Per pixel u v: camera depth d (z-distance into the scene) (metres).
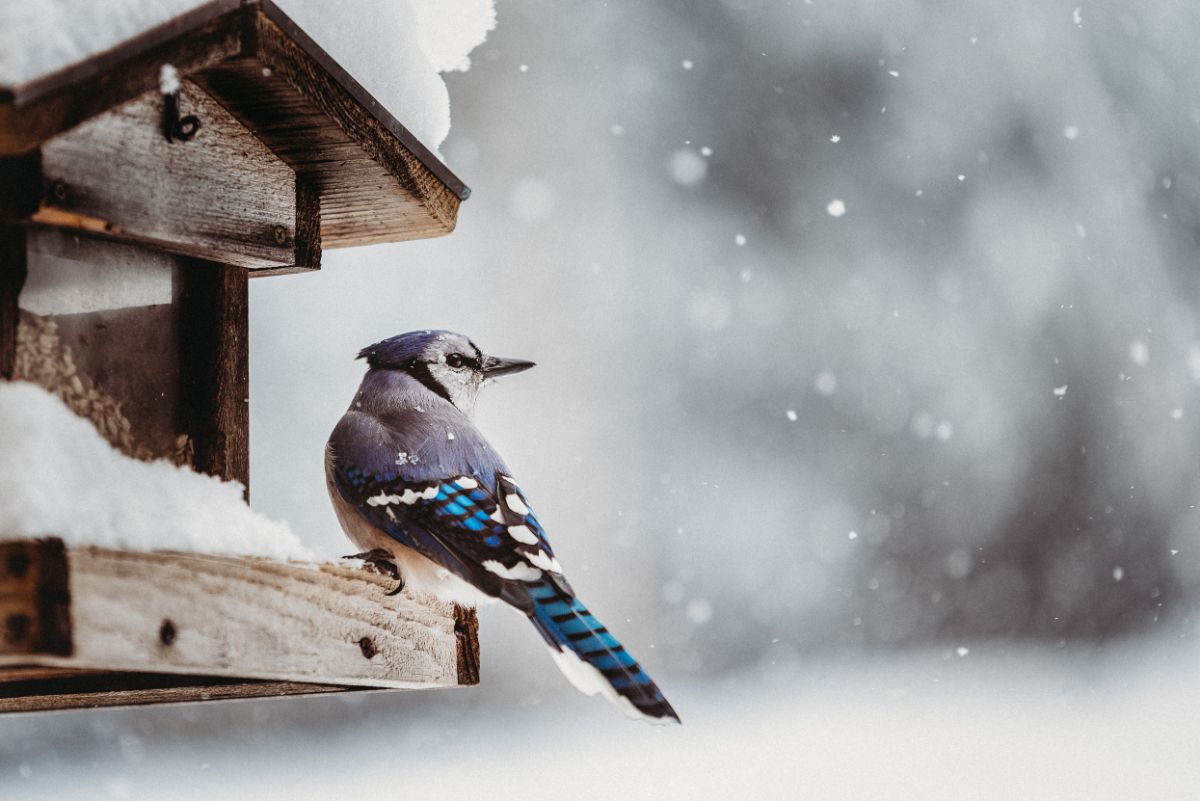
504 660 14.38
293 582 4.11
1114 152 22.11
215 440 4.43
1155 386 20.83
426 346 5.70
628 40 20.78
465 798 11.02
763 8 21.36
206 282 4.50
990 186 21.33
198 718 12.72
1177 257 21.91
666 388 18.97
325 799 11.05
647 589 17.53
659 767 12.10
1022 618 18.59
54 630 3.36
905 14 21.89
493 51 19.97
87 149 3.94
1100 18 22.61
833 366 19.72
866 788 11.28
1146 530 19.83
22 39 3.68
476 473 5.13
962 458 19.36
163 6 3.91
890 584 18.42
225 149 4.39
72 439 3.61
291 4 4.48
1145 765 11.97
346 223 5.11
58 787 11.28
